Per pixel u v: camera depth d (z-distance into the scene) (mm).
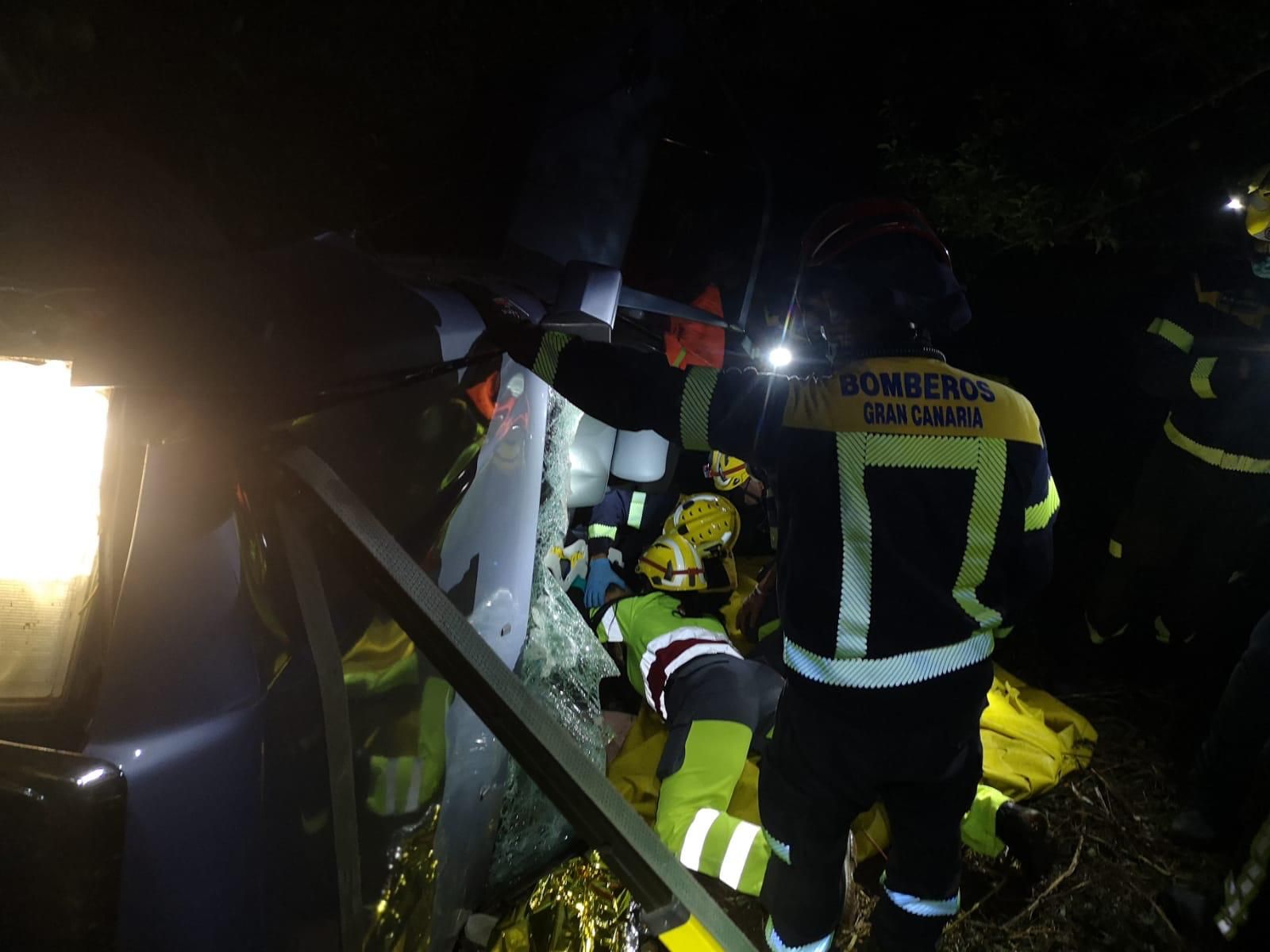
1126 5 3393
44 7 1216
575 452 2711
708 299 3133
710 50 4012
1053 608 3812
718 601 3111
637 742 2678
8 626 893
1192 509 2777
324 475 1051
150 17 1330
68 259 1076
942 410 1518
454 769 1473
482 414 1456
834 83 4914
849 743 1618
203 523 962
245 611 975
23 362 913
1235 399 2572
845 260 1564
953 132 4012
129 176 1148
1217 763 2496
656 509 3234
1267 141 3521
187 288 1099
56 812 844
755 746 2623
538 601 1967
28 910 869
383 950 1282
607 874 1770
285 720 1011
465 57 1933
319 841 1094
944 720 1589
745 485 3168
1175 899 2344
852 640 1552
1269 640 2334
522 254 2115
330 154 1627
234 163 1443
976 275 4523
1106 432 4801
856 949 2148
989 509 1524
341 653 1137
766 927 2006
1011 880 2406
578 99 2207
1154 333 2646
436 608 1070
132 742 893
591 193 2314
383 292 1328
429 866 1409
